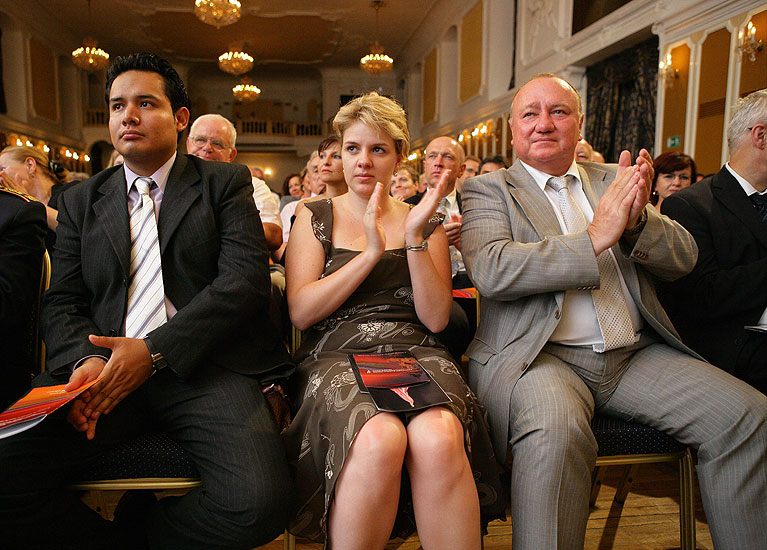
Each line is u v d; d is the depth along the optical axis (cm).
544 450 134
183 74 1867
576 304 160
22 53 1249
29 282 150
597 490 205
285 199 512
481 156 1134
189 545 135
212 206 158
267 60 1812
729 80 559
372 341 156
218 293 145
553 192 172
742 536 136
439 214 171
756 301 173
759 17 520
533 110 167
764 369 177
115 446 141
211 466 134
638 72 714
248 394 145
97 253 149
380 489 121
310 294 153
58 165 310
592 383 160
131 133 147
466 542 124
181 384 145
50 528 128
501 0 1058
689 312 187
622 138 768
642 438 150
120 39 1563
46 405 117
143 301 147
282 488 131
